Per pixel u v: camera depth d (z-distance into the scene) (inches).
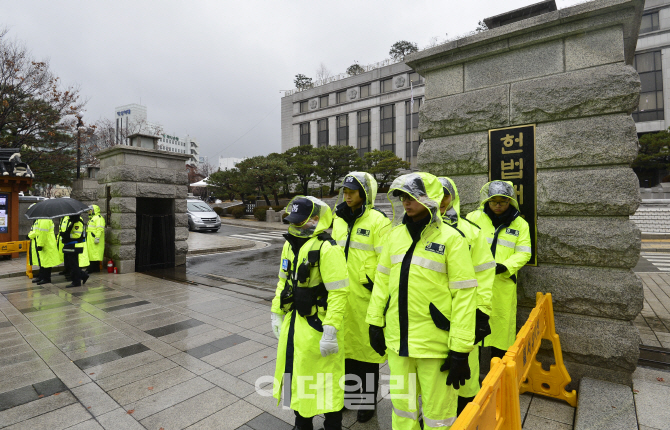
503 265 123.8
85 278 315.6
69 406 124.6
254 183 1229.7
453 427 53.8
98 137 1180.5
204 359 162.9
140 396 131.2
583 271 133.7
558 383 126.2
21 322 214.4
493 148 152.3
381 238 121.4
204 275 376.5
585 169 134.5
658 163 956.6
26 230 516.1
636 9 125.6
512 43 147.6
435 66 167.9
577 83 134.8
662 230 684.1
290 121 1833.2
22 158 668.7
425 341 85.2
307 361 98.0
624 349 126.1
